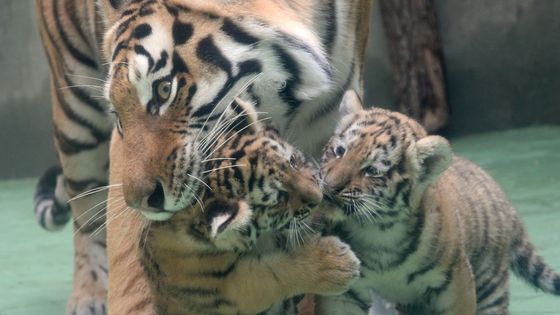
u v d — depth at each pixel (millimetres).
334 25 8336
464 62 23484
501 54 23078
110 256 8688
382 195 8039
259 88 7672
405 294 8562
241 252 7355
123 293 8430
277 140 7301
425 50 23250
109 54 7688
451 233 8305
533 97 22828
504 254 9789
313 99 8125
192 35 7359
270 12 7664
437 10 23625
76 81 11625
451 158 8109
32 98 23562
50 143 23641
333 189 7938
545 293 10773
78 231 11945
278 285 7430
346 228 8266
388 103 24266
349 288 8086
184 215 7332
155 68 7203
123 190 7070
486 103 23391
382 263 8328
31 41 23500
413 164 8062
